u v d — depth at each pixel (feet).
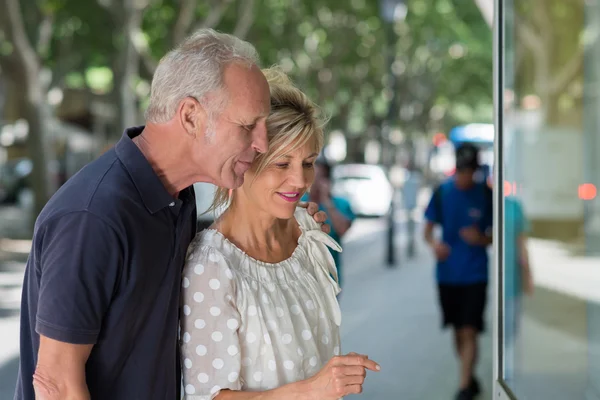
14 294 45.75
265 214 9.85
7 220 84.43
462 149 25.90
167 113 8.48
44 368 8.04
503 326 11.21
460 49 176.76
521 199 20.20
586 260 20.31
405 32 139.74
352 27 120.16
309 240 10.45
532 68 22.88
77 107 114.32
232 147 8.50
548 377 14.29
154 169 8.66
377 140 166.50
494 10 11.18
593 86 22.35
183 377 9.35
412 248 66.39
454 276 25.72
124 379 8.68
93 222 8.10
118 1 70.79
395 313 40.78
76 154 109.50
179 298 9.23
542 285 18.51
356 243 74.95
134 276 8.37
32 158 70.90
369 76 152.15
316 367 9.84
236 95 8.36
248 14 83.05
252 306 9.39
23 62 68.08
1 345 33.50
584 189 21.89
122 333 8.45
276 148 9.38
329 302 10.46
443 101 214.90
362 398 25.90
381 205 97.76
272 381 9.43
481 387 26.96
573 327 16.44
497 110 11.10
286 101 9.55
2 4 65.26
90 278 8.05
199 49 8.42
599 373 14.67
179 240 8.91
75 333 8.00
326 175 25.02
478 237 25.48
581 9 22.30
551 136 22.76
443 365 29.89
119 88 73.72
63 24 81.87
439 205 25.96
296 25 107.24
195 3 74.49
